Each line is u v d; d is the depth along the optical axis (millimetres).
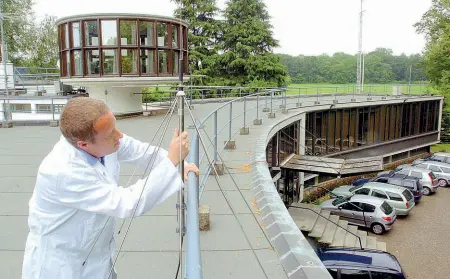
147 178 1648
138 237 4090
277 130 12109
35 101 15867
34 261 1655
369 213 15320
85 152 1630
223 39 39062
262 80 36656
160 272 3406
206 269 3436
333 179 21719
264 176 5957
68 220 1611
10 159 7941
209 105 18688
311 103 21516
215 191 5477
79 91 18734
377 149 26797
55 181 1539
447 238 14969
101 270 1787
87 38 12680
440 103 35156
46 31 41156
